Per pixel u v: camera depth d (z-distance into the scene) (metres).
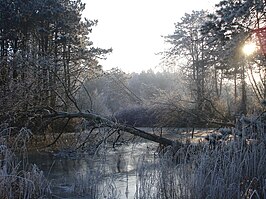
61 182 11.57
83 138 17.72
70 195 10.08
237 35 14.37
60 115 17.08
